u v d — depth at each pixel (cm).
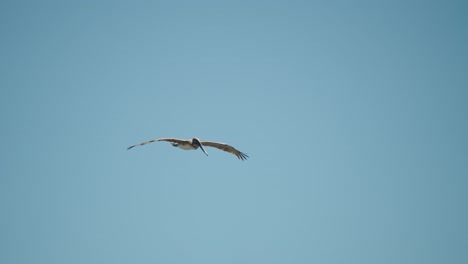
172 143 5081
